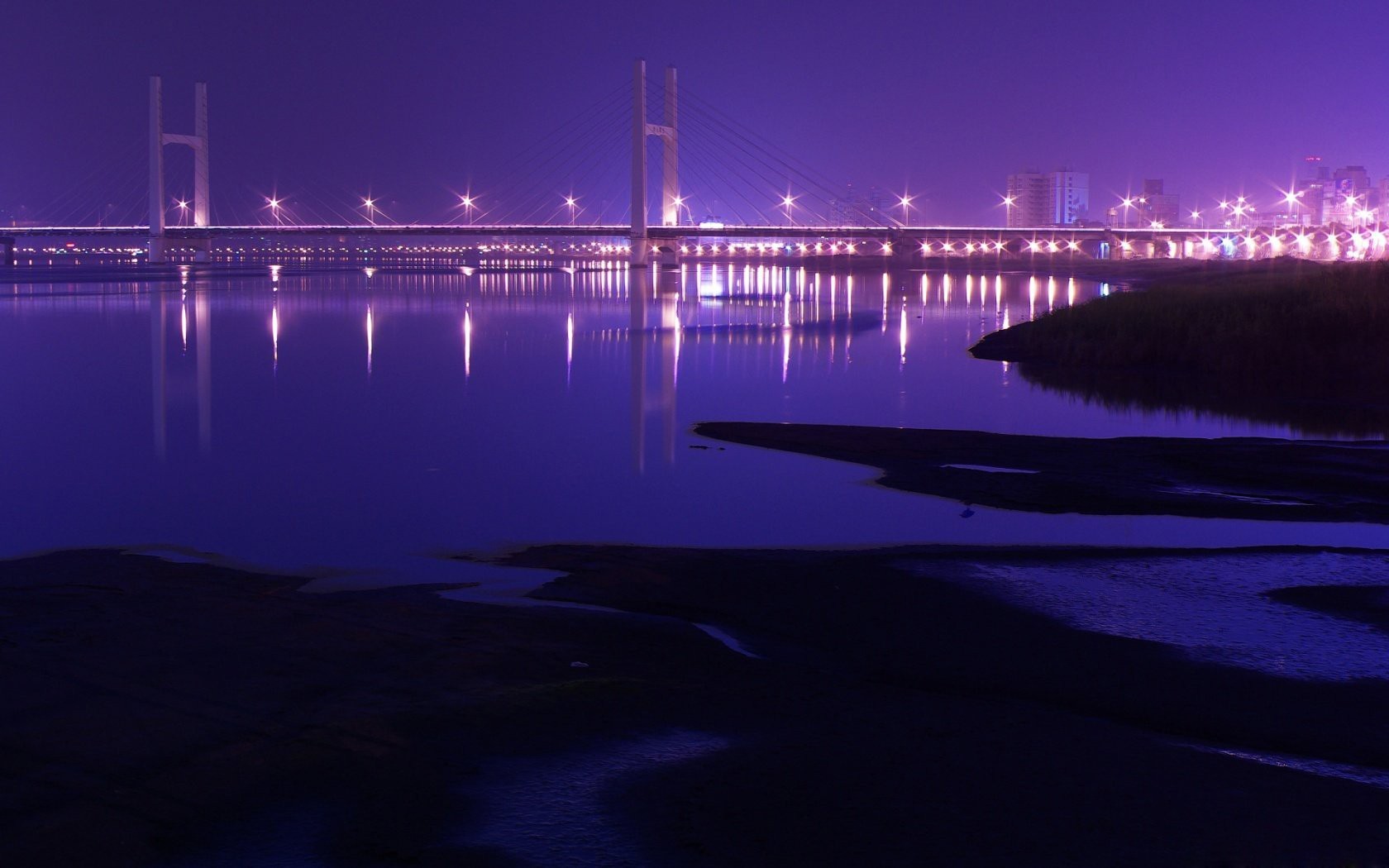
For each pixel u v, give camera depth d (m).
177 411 25.05
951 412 24.64
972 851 5.91
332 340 44.62
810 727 7.58
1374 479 16.52
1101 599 10.62
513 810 6.36
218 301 74.19
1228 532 13.55
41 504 15.28
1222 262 131.00
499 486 16.56
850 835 6.09
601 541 13.15
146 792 6.52
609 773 6.82
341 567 11.95
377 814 6.30
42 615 9.83
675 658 9.00
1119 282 112.44
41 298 76.50
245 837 6.05
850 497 15.63
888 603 10.52
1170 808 6.41
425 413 24.58
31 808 6.30
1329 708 8.09
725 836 6.07
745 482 16.77
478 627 9.72
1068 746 7.30
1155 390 28.31
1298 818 6.29
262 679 8.30
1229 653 9.19
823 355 37.81
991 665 8.92
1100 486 16.16
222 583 11.20
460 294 85.19
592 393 28.06
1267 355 30.20
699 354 38.62
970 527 13.84
